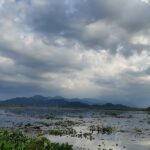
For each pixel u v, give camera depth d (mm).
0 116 59719
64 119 53844
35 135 25812
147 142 24078
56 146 15469
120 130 33562
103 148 20156
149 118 69625
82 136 26641
